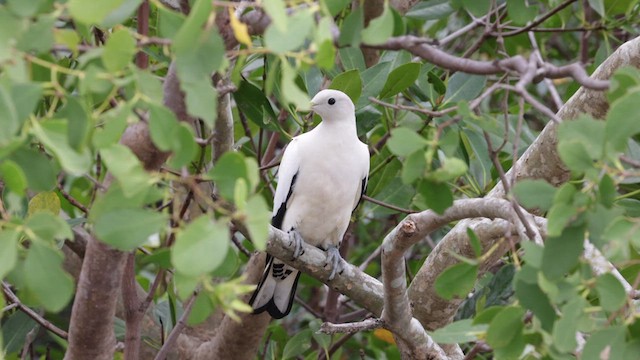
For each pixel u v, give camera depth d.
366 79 10.16
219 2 5.27
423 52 6.05
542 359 5.78
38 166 5.57
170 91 6.64
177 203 8.42
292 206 10.30
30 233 5.14
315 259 9.45
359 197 10.64
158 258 7.12
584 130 5.36
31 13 5.05
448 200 5.83
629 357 5.44
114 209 5.25
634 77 5.69
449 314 10.25
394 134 5.54
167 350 9.23
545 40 13.66
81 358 7.97
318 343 11.58
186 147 5.15
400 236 7.93
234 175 5.23
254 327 10.25
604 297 5.39
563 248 5.39
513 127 10.84
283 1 5.17
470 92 10.21
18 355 10.89
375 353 11.52
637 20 10.98
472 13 7.57
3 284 9.27
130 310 9.07
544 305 5.57
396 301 8.27
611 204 5.31
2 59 4.93
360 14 6.08
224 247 4.96
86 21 5.00
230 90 6.87
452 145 5.64
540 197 5.51
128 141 6.82
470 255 9.73
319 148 10.04
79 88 5.36
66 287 5.17
